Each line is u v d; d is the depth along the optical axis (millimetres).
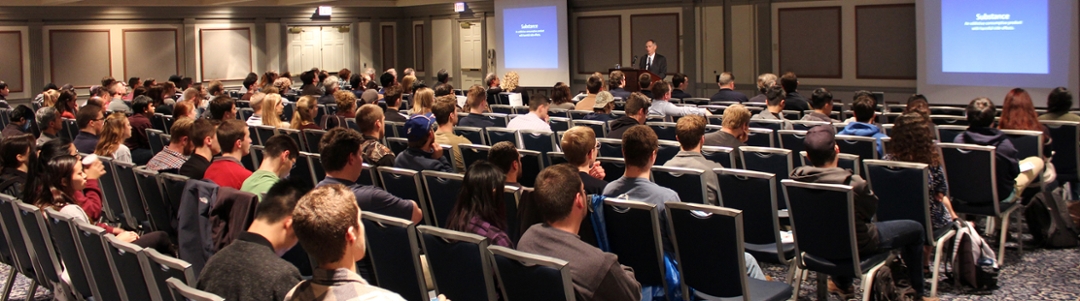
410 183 4176
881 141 4992
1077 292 4148
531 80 15516
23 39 14164
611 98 6977
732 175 3729
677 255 3217
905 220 3729
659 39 14266
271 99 6969
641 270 3164
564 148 3842
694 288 3223
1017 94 5406
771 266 4730
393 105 7266
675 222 3168
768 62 13164
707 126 6117
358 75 11664
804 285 4340
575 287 2629
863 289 3473
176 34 15609
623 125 5781
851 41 12336
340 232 1995
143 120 7164
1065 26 9875
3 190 4324
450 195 3977
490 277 2744
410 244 2928
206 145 4379
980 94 10742
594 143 3848
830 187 3324
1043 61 10109
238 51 16375
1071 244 4922
